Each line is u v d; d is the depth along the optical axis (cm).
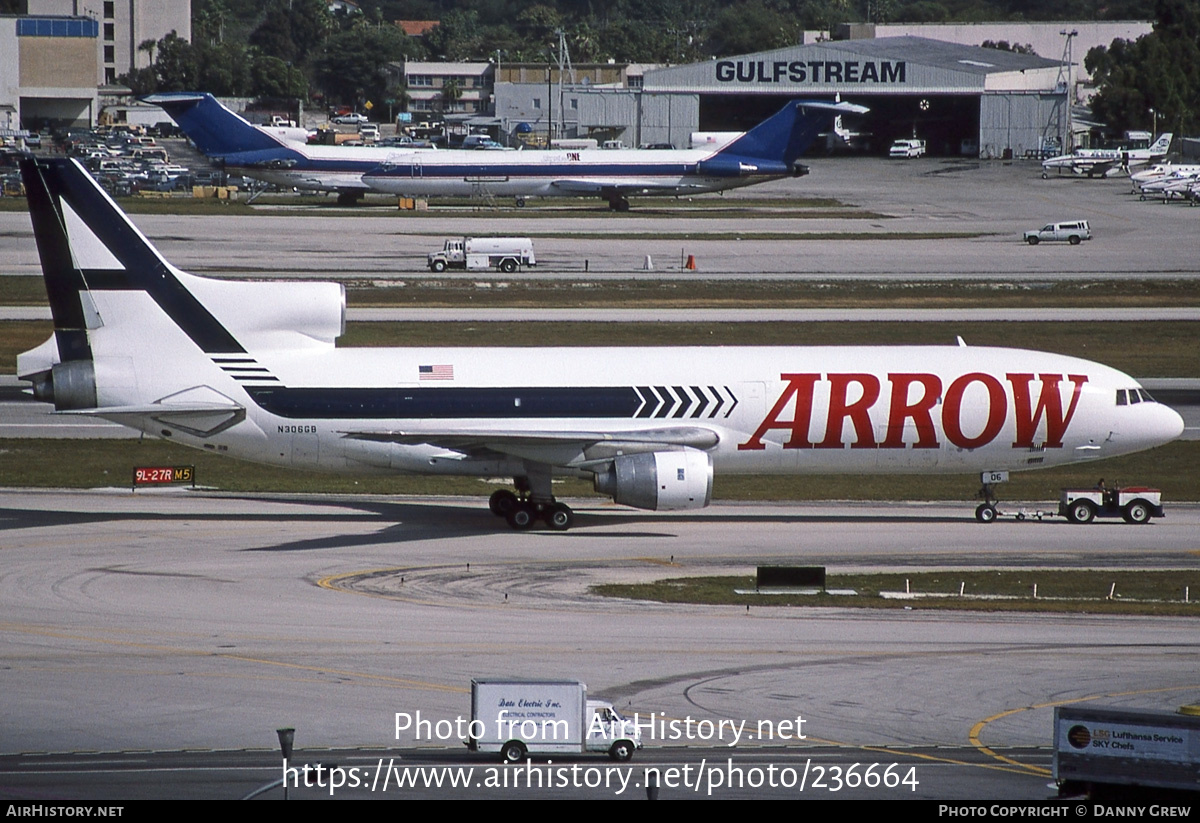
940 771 13212
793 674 16150
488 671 16088
